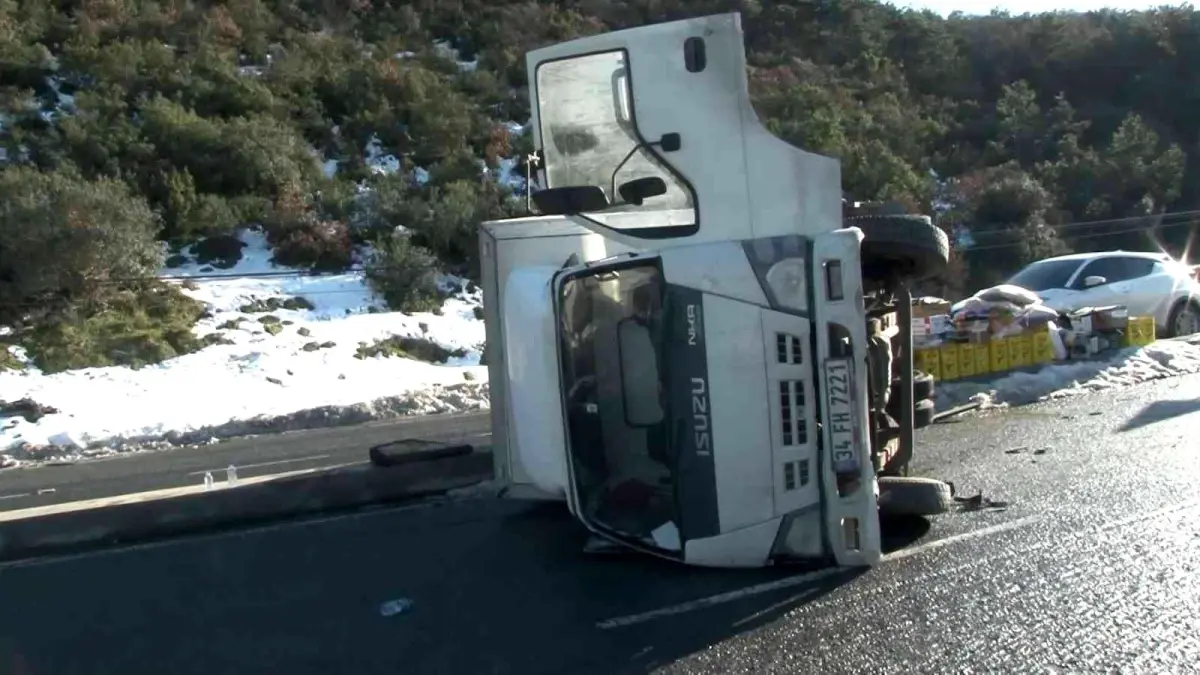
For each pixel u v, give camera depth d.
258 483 8.80
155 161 29.31
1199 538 7.15
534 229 8.03
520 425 7.50
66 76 33.47
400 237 27.66
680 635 5.73
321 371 20.31
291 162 31.53
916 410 8.79
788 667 5.24
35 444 14.87
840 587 6.36
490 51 46.00
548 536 7.81
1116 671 5.12
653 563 6.98
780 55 52.81
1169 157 44.72
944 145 46.47
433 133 36.34
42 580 7.14
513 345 7.51
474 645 5.72
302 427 16.42
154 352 20.89
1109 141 49.25
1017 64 56.34
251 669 5.50
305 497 8.80
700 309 6.46
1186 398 12.63
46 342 20.80
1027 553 6.94
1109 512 7.87
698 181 6.56
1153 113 52.66
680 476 6.53
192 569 7.31
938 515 7.95
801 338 6.39
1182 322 18.69
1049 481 8.92
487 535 7.92
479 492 9.27
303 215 28.30
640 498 7.00
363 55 42.22
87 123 29.81
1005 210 38.53
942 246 7.66
